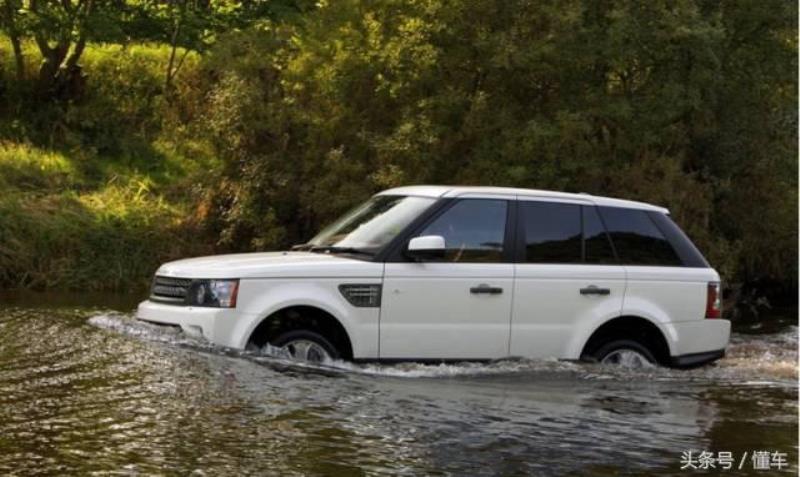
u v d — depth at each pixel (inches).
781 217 789.9
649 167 687.7
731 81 738.8
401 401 311.7
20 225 687.1
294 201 737.6
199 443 256.7
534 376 364.5
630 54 663.1
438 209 372.5
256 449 253.8
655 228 403.9
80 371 325.7
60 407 284.7
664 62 688.4
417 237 366.0
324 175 716.7
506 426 291.1
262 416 284.2
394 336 358.0
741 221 788.6
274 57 737.6
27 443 251.4
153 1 991.0
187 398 298.4
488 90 690.8
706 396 352.2
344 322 352.2
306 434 269.3
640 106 674.8
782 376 404.5
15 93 930.1
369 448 260.2
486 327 368.8
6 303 541.6
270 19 1007.0
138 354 343.9
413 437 273.0
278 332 353.7
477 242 373.4
